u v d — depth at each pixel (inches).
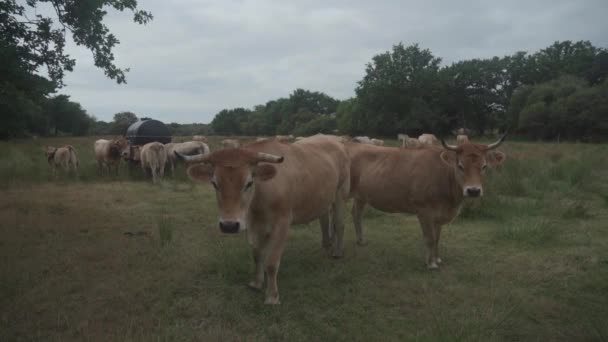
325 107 4323.3
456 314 160.9
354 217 255.4
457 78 2294.5
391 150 242.7
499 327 147.9
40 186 469.4
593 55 2327.8
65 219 299.0
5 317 151.4
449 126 2391.7
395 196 228.7
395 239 265.1
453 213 214.7
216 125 4377.5
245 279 194.7
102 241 248.5
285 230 168.2
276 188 162.2
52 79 287.0
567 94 1692.9
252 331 148.6
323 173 197.9
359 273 206.5
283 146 188.2
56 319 153.3
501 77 2444.6
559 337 142.2
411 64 2169.0
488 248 239.6
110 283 187.3
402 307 168.6
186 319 157.1
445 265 216.1
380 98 2181.3
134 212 336.2
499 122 2386.8
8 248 227.3
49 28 270.2
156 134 694.5
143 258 219.0
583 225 277.3
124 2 303.0
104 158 579.5
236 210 145.3
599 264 208.7
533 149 801.6
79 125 3348.9
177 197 410.6
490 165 205.9
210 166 153.3
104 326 149.5
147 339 138.5
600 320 150.3
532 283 189.8
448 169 210.1
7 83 261.6
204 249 235.5
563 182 422.9
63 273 198.1
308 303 171.8
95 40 302.7
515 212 308.7
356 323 154.4
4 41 249.3
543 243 243.1
